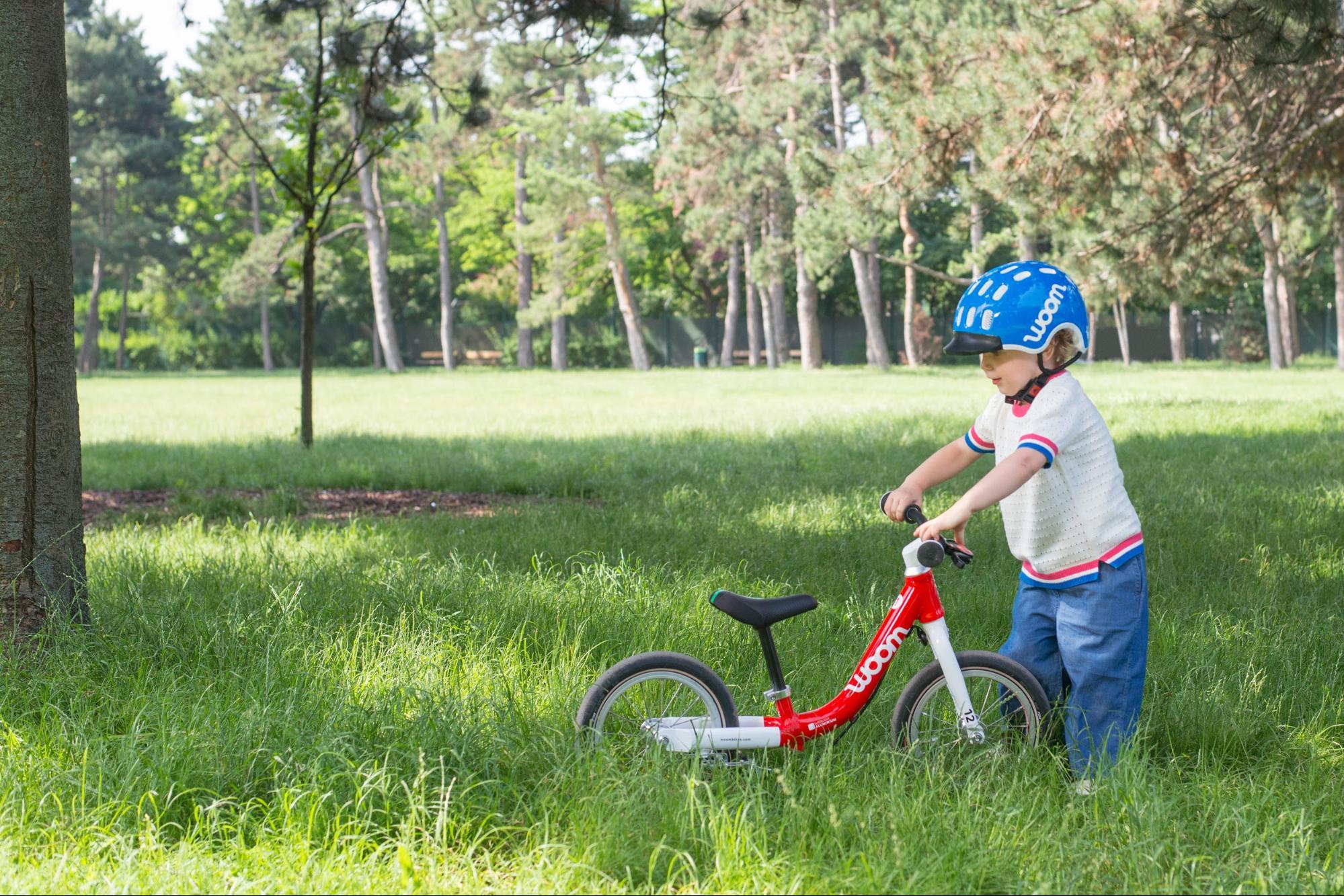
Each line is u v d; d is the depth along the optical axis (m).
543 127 42.31
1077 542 3.44
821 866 2.83
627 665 3.39
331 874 2.73
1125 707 3.45
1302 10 8.50
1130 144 11.20
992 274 3.48
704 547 6.61
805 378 35.19
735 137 36.19
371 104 11.02
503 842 2.97
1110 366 42.06
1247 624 5.01
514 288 59.84
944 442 12.78
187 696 3.87
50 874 2.75
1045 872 2.83
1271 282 37.03
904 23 12.73
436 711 3.60
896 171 12.51
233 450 13.04
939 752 3.44
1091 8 11.05
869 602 5.33
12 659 4.14
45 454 4.34
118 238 54.59
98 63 54.78
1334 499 8.11
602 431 15.66
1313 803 3.24
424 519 8.01
